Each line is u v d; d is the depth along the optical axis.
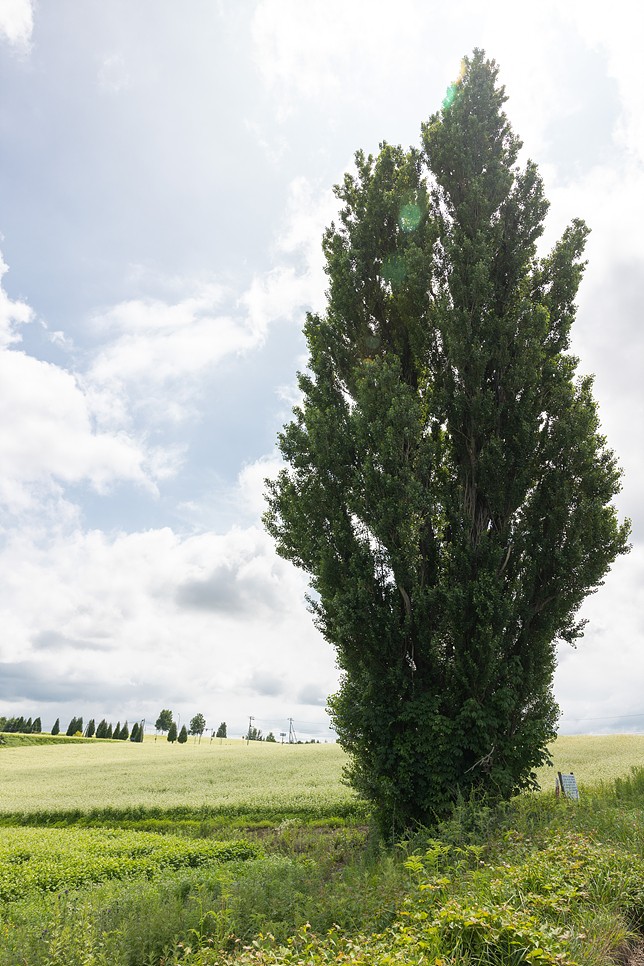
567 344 17.44
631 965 4.73
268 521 18.02
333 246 19.02
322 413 17.25
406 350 18.06
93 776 38.19
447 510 15.48
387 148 19.45
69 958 6.65
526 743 13.72
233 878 10.49
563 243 17.81
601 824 9.27
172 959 6.58
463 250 16.64
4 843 16.50
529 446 15.63
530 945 4.56
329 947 5.72
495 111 18.59
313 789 27.64
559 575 15.11
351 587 14.77
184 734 102.19
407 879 7.94
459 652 14.27
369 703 14.13
